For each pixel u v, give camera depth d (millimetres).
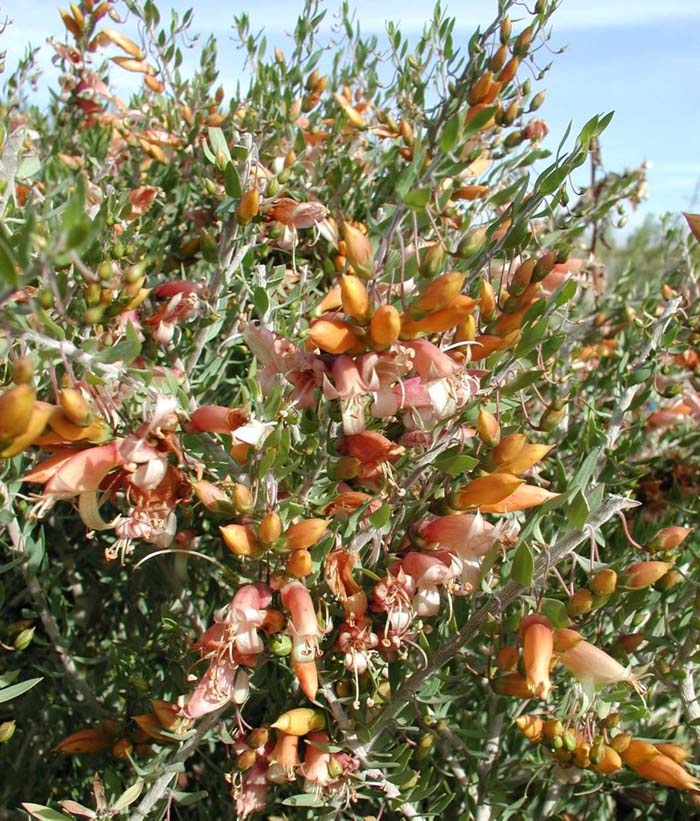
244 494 235
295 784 331
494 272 298
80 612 405
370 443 246
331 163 470
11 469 301
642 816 358
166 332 318
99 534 399
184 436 268
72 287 275
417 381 237
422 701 280
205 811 351
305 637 240
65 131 537
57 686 344
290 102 428
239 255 323
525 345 250
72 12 469
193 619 350
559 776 302
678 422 464
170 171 471
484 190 365
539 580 240
